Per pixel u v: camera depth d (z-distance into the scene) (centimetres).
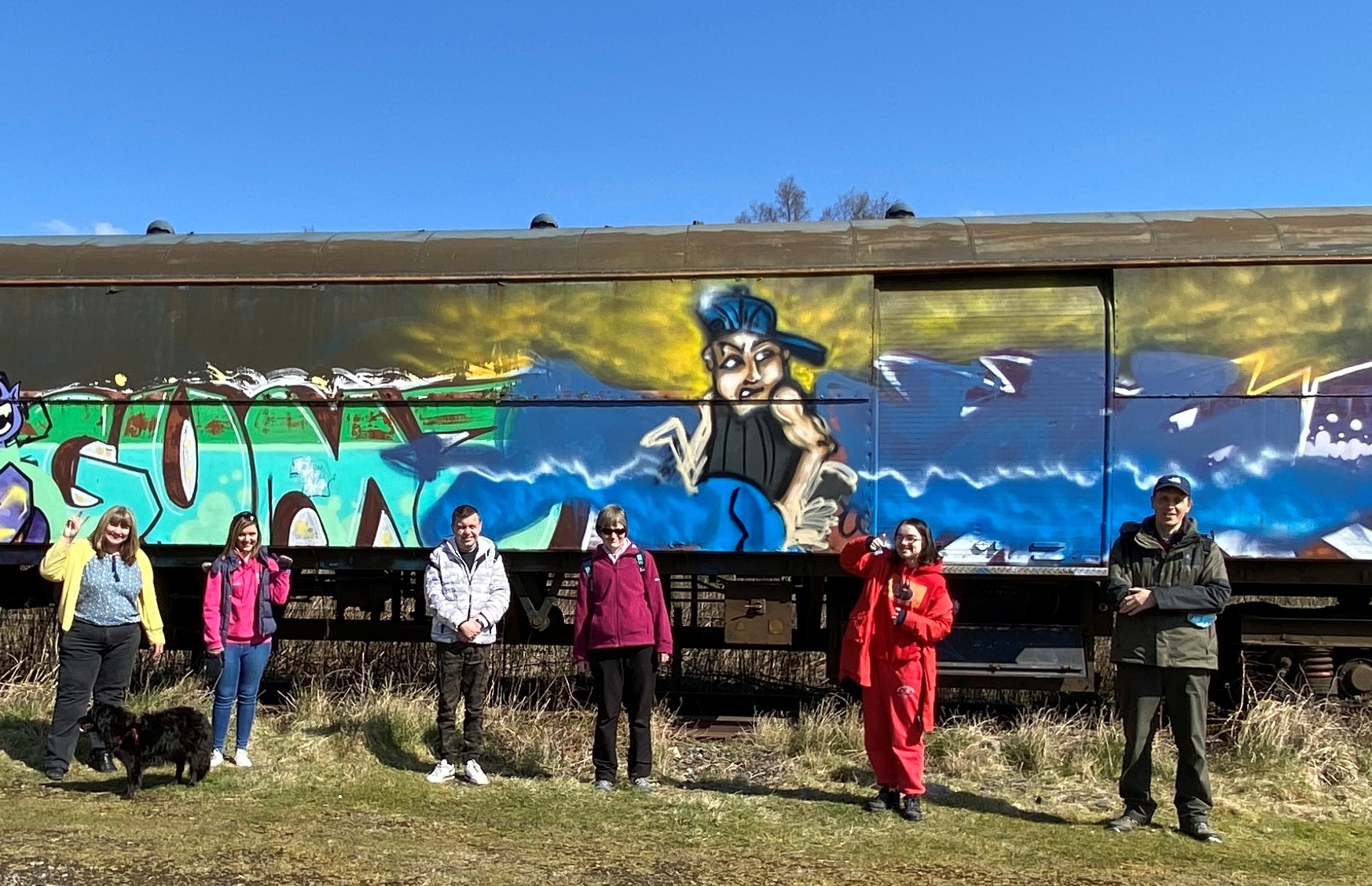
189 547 683
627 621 515
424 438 660
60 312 686
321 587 744
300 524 662
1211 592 451
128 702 649
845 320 638
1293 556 607
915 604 478
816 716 635
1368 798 515
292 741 592
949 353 635
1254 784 528
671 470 643
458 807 491
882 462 632
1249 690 650
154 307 681
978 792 526
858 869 418
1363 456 607
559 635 743
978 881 407
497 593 539
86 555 548
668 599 730
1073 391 627
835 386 636
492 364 659
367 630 745
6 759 564
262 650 554
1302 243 621
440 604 529
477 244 678
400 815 478
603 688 524
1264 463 612
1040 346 630
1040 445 626
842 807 498
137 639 561
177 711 511
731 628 667
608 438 648
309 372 670
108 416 678
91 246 704
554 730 617
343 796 507
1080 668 627
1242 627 659
